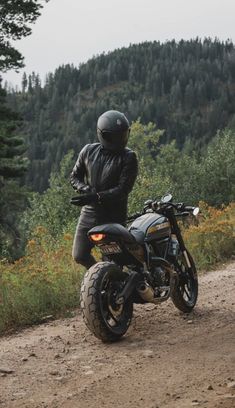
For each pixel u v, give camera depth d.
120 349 5.37
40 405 4.09
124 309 5.75
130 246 5.70
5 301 6.91
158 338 5.67
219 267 9.92
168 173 60.16
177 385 4.29
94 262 6.42
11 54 27.41
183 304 6.53
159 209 6.59
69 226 11.80
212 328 5.92
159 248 6.27
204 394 4.04
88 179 6.20
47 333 6.19
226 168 48.28
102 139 6.04
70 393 4.30
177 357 5.01
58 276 7.59
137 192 33.97
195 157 63.31
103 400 4.11
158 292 6.02
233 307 6.82
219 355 4.97
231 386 4.12
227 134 51.97
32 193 30.30
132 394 4.18
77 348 5.51
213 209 13.48
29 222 36.44
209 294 7.66
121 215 6.21
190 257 6.82
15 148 27.16
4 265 8.59
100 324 5.38
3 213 29.31
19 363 5.14
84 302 5.38
